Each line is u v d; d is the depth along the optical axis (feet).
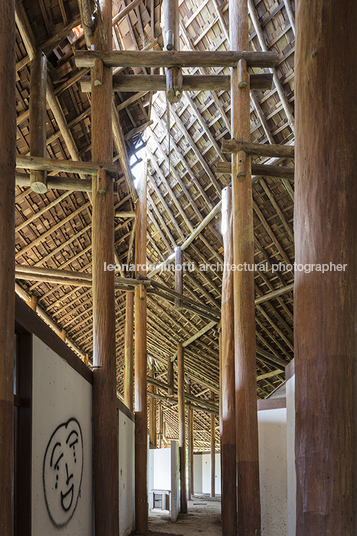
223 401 22.22
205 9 23.50
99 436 14.14
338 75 6.41
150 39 21.74
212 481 48.55
